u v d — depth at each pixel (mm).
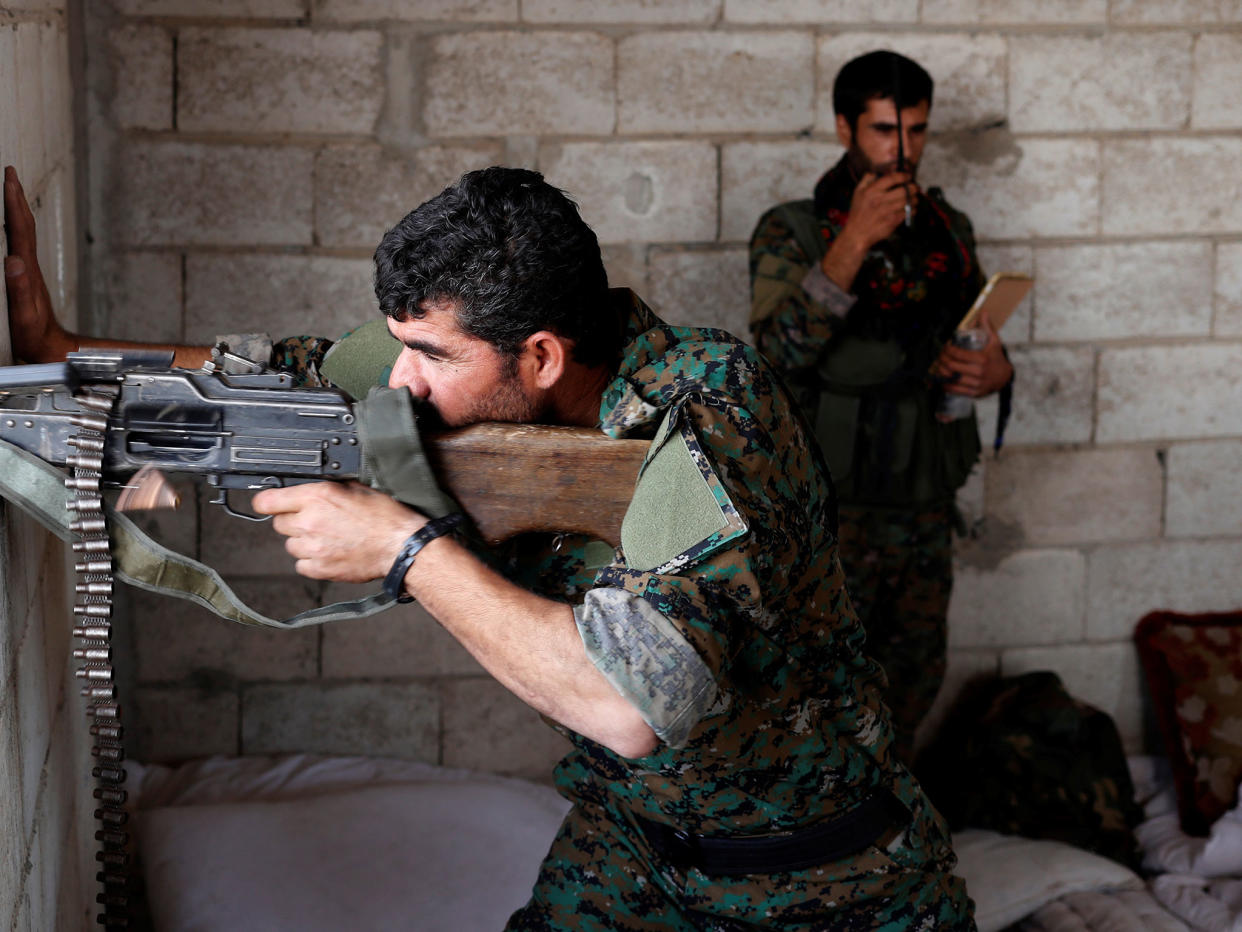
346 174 2883
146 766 2969
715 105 2973
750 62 2965
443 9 2848
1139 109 3119
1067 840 2883
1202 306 3219
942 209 2816
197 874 2348
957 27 3027
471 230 1192
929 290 2721
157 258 2854
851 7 2982
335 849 2465
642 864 1615
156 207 2834
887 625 2908
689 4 2924
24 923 1347
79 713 1977
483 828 2609
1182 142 3145
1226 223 3197
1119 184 3143
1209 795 2975
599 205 2977
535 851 2574
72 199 2484
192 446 1182
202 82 2801
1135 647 3322
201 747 3025
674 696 1104
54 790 1630
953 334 2756
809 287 2609
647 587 1131
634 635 1102
